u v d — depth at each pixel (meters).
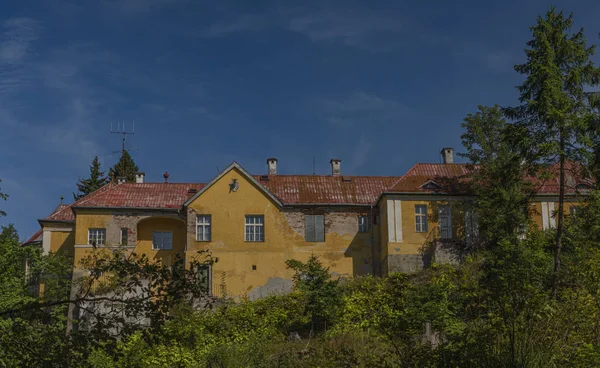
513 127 41.44
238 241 48.38
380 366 19.58
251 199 49.16
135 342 18.84
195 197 48.72
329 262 49.38
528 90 41.53
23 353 14.62
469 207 47.41
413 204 48.06
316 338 34.16
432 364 17.02
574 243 28.14
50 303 14.93
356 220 50.41
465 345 16.61
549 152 39.44
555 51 41.81
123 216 49.47
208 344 33.28
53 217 53.25
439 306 18.77
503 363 15.95
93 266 15.56
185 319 33.38
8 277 34.09
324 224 50.03
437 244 46.06
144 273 14.63
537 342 16.31
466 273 36.38
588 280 18.17
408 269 46.78
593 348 16.27
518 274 17.27
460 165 50.91
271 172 54.53
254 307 38.16
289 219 49.62
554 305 16.97
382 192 48.25
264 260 48.28
